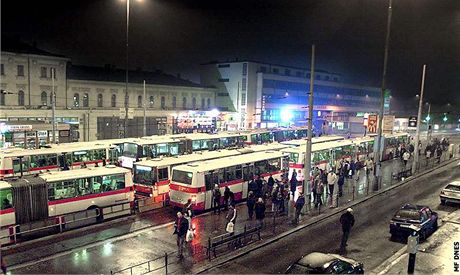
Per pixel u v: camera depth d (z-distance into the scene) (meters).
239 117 73.81
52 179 19.95
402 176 35.25
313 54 22.84
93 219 20.84
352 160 35.16
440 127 93.81
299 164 31.02
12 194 18.42
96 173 21.66
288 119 79.25
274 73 77.88
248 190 24.39
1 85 49.59
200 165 24.50
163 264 15.86
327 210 24.36
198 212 23.56
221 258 16.55
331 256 13.41
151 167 24.81
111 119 55.72
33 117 47.19
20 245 17.38
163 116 61.22
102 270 15.12
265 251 17.67
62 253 16.69
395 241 19.00
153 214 22.94
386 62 29.08
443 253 17.39
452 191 25.30
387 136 46.06
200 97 74.06
